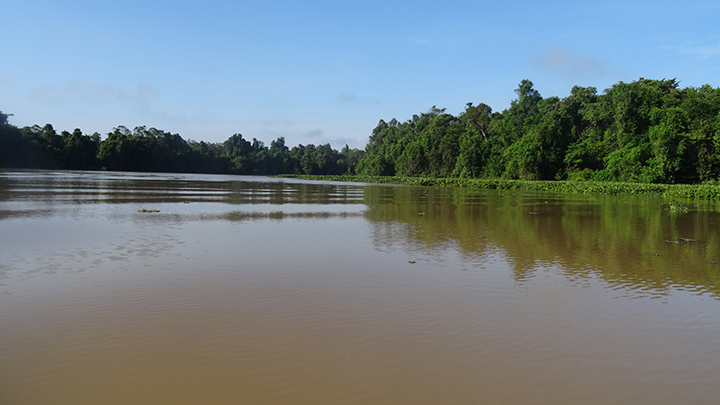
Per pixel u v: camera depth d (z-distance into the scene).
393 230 18.61
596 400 5.61
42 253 12.67
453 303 9.05
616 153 65.38
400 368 6.28
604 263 12.88
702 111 62.69
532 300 9.35
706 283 10.87
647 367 6.51
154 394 5.50
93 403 5.29
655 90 70.38
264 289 9.70
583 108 84.94
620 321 8.25
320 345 6.94
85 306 8.42
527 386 5.89
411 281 10.59
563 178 77.31
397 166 128.00
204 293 9.33
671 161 59.03
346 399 5.46
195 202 29.72
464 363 6.48
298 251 13.78
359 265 12.09
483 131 109.25
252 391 5.60
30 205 24.38
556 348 7.05
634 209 30.30
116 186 45.03
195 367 6.18
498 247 15.07
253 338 7.14
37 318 7.79
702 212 28.69
